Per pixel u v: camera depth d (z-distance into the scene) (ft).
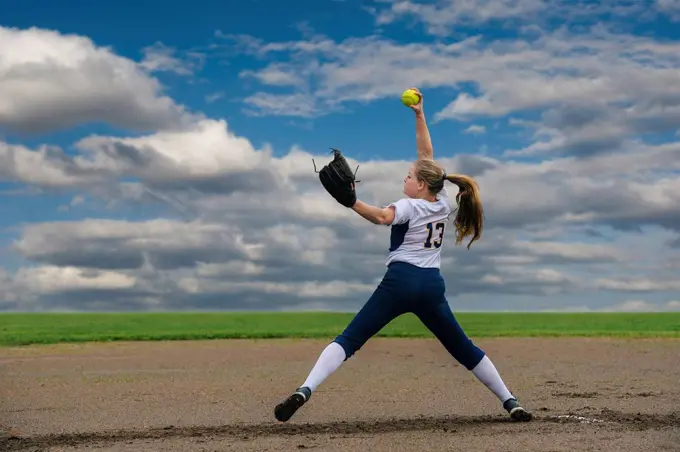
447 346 20.29
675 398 25.45
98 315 96.63
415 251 19.45
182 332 61.00
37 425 20.83
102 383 30.25
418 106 21.45
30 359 40.96
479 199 20.47
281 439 18.02
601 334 59.11
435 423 20.20
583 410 22.62
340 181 18.38
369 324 19.52
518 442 17.30
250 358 41.32
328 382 30.22
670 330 63.21
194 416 22.13
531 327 67.82
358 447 16.94
